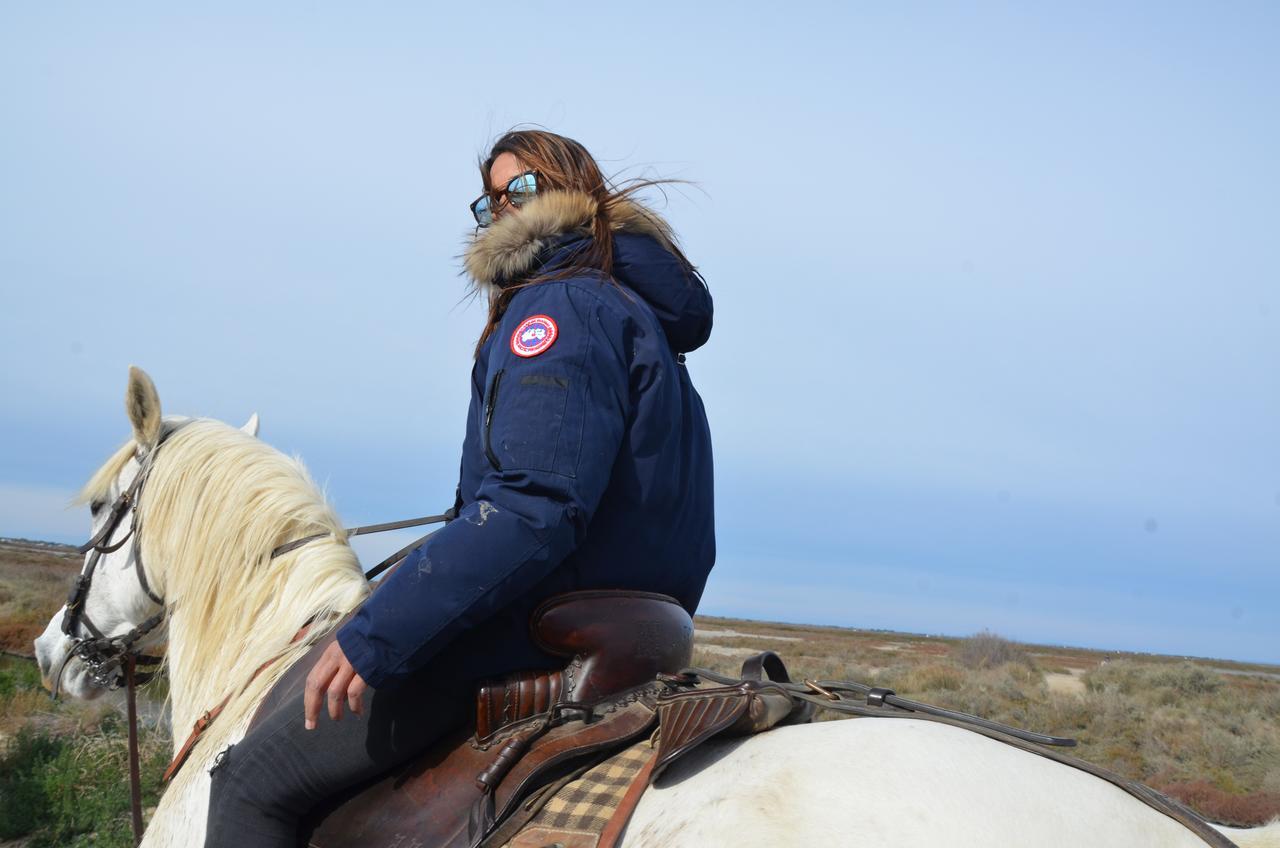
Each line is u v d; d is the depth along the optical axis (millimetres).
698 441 2486
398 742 2254
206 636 3006
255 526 3000
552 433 2033
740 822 1690
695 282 2467
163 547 3213
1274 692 18250
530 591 2221
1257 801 9430
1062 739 1947
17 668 11289
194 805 2564
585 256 2320
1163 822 1734
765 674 2416
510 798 1985
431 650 2037
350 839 2252
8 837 7121
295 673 2551
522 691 2170
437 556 2008
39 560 33094
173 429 3467
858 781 1712
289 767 2293
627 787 1941
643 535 2254
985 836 1604
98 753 8125
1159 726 13672
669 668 2279
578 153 2600
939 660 26984
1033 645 48906
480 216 2760
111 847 6730
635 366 2213
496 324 2432
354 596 2877
